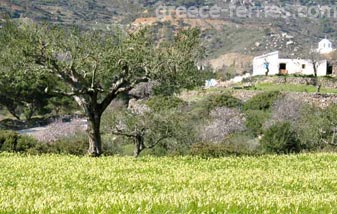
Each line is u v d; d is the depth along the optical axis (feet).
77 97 149.28
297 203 53.93
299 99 338.75
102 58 141.49
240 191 67.46
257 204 52.85
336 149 216.54
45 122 371.97
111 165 102.01
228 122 267.18
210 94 355.15
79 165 100.63
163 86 148.46
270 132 209.67
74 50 141.38
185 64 144.46
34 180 78.54
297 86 427.33
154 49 143.23
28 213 48.57
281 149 206.59
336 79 443.73
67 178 80.94
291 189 73.87
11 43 139.44
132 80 146.20
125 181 78.28
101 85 149.59
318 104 350.84
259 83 448.24
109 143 203.82
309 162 113.50
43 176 83.35
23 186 71.61
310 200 57.67
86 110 147.84
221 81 510.17
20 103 389.60
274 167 104.94
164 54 143.23
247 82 459.32
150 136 197.06
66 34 141.59
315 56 519.19
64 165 100.32
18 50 139.03
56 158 116.88
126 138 210.18
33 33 139.85
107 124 199.00
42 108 395.14
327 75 495.82
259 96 330.34
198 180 78.95
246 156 130.93
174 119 199.00
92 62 145.89
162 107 275.18
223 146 161.38
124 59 141.18
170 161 113.39
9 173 86.74
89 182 77.15
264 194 64.23
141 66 143.54
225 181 78.59
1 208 50.24
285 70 530.27
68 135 237.66
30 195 62.75
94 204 51.39
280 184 77.41
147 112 203.82
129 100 318.24
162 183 76.23
